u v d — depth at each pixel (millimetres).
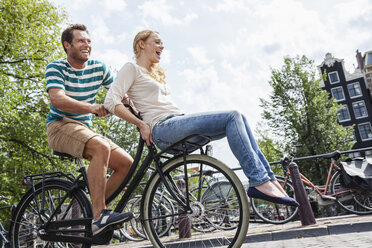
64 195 2418
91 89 2531
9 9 10883
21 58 11633
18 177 10883
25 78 11797
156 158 2166
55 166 11203
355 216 5012
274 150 18297
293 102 18281
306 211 4477
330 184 5449
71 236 2291
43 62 11734
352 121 26469
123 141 21703
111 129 21891
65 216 2402
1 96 10641
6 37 10867
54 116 2398
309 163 16391
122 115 2107
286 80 18531
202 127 1941
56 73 2299
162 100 2209
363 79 26578
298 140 17625
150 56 2307
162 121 2125
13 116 10852
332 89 27359
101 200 2182
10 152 11625
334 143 16906
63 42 2404
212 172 2055
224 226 2010
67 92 2395
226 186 2025
